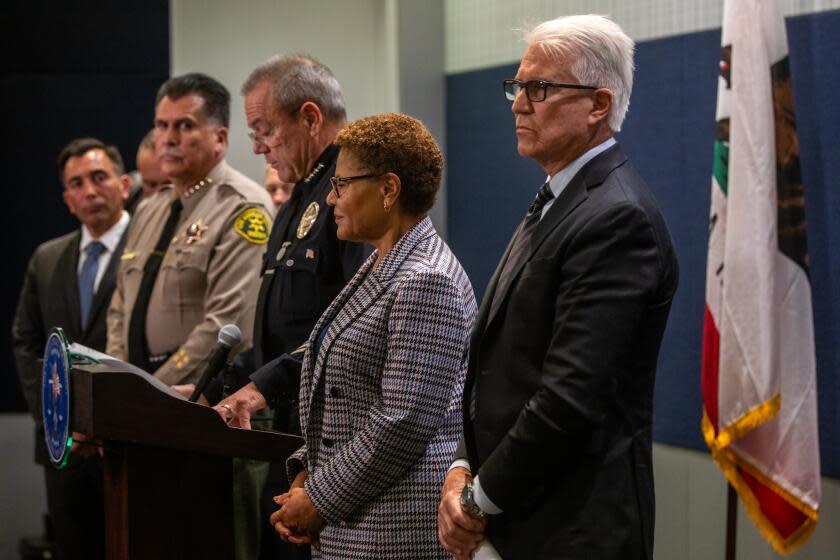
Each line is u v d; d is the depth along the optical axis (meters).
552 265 3.03
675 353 5.67
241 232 5.05
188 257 5.08
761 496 4.59
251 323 5.00
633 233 2.96
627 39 3.24
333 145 4.38
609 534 2.96
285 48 8.97
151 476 3.65
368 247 4.07
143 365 5.13
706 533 5.52
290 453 3.77
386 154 3.49
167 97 5.23
